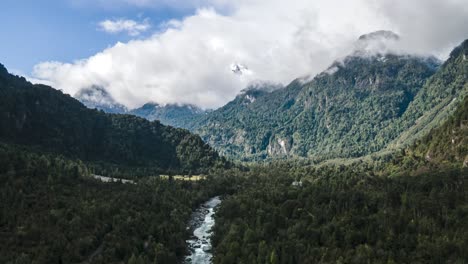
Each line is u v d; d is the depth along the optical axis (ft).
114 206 645.51
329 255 494.59
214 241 628.69
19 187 631.56
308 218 612.70
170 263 540.11
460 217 549.95
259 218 623.77
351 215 581.12
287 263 492.13
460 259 454.40
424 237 503.20
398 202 630.74
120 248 529.45
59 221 557.74
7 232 518.78
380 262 458.09
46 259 481.05
